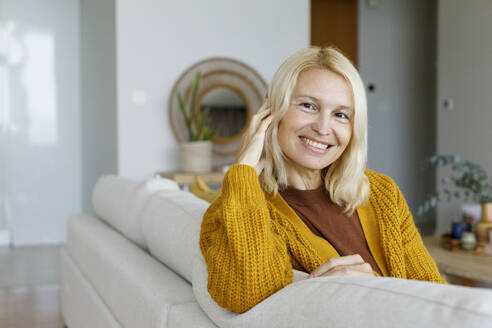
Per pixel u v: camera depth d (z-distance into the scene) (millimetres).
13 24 5188
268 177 1144
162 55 4117
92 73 4848
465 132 4723
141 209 1613
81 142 5410
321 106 1071
